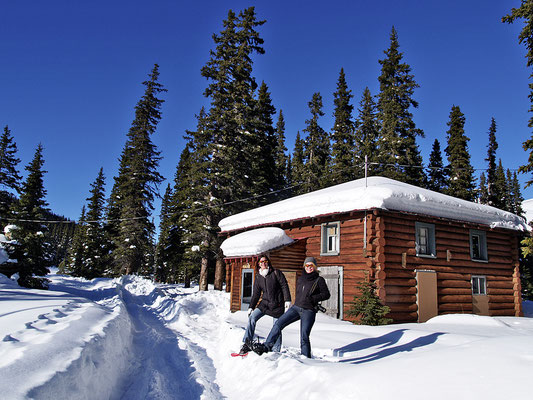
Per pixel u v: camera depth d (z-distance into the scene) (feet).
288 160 169.58
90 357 14.78
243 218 68.90
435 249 49.75
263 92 124.77
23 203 73.56
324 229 52.85
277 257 53.31
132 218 106.52
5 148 103.09
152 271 179.22
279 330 19.38
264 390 14.32
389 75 112.68
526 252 53.11
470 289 52.65
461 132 117.29
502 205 126.93
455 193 112.47
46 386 10.13
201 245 86.02
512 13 55.52
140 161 111.45
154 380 17.46
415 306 45.83
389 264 44.70
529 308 70.38
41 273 62.08
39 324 17.93
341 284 47.60
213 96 92.89
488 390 9.69
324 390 12.09
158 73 119.34
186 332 34.09
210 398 14.96
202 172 89.71
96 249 148.36
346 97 124.77
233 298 56.80
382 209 43.98
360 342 24.50
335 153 118.21
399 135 107.65
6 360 11.44
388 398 10.53
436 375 11.28
